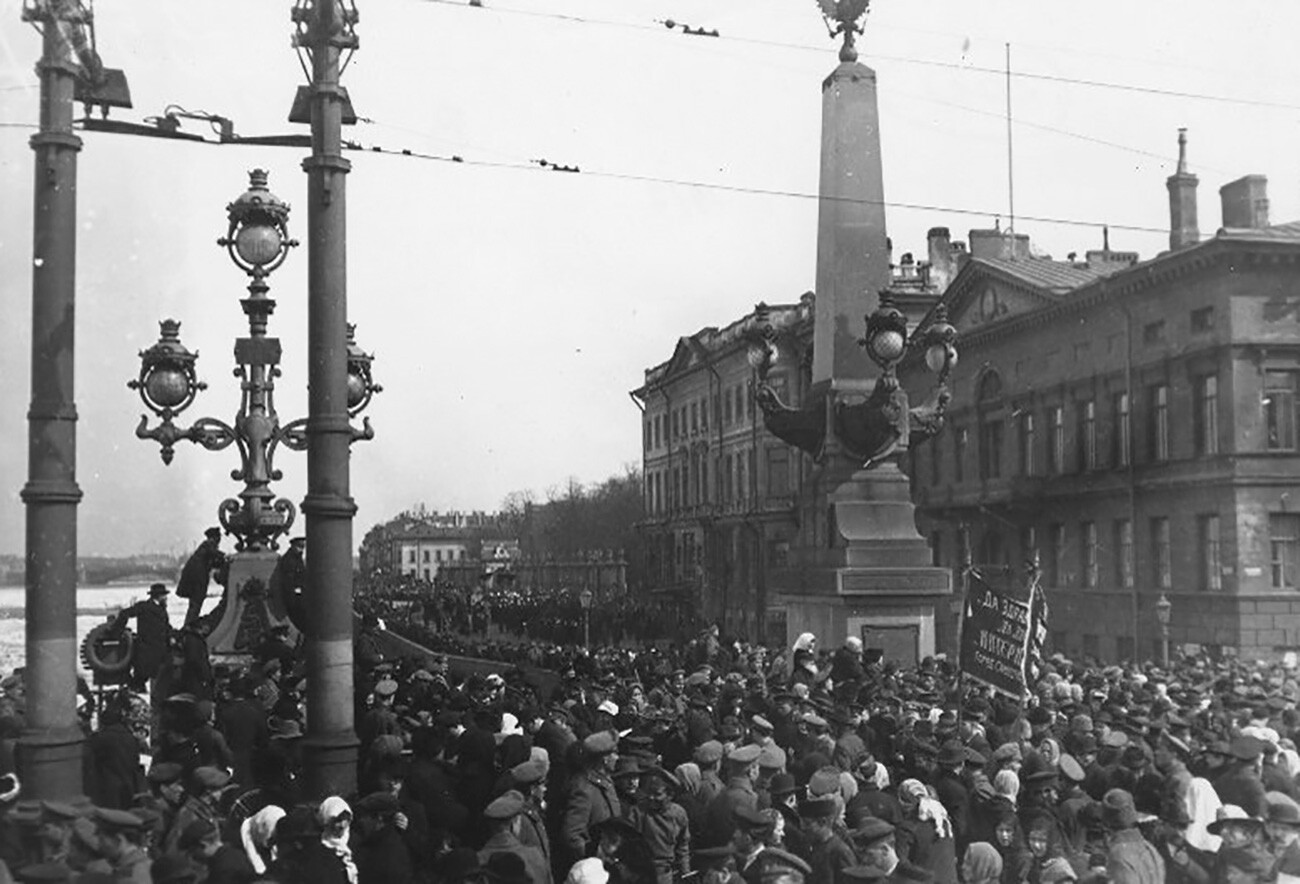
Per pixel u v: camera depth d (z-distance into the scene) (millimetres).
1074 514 45812
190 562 21266
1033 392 48656
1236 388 37312
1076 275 49219
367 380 21969
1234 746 10023
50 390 9688
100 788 10203
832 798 8164
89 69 10508
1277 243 37281
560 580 110688
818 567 23344
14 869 7578
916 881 7559
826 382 24203
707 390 81500
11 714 11602
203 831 7387
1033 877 8641
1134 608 41281
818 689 15328
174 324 22219
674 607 69625
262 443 23453
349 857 7562
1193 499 39031
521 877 7301
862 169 24297
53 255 9688
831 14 24734
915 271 65938
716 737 11000
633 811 9078
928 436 23344
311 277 10680
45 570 9609
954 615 32375
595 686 16875
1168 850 8703
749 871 7668
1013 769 10031
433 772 9062
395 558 161375
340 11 10805
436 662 19891
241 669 18297
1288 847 8102
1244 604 36531
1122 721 12297
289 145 11250
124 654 15438
